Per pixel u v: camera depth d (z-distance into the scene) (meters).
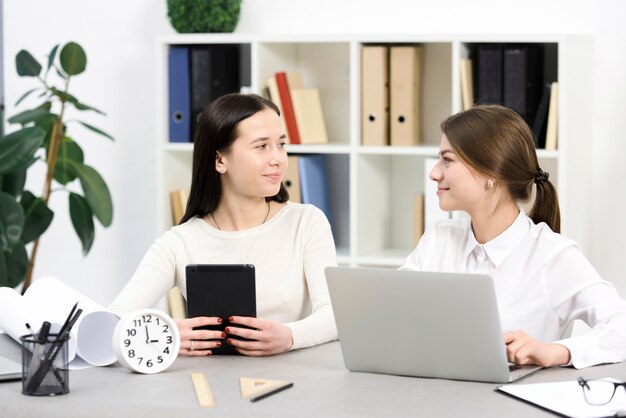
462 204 2.52
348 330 2.27
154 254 2.85
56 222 5.08
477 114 2.49
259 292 2.78
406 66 4.16
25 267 4.45
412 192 4.52
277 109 2.79
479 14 4.32
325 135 4.45
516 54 3.96
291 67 4.60
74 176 4.50
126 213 4.95
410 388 2.14
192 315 2.51
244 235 2.82
